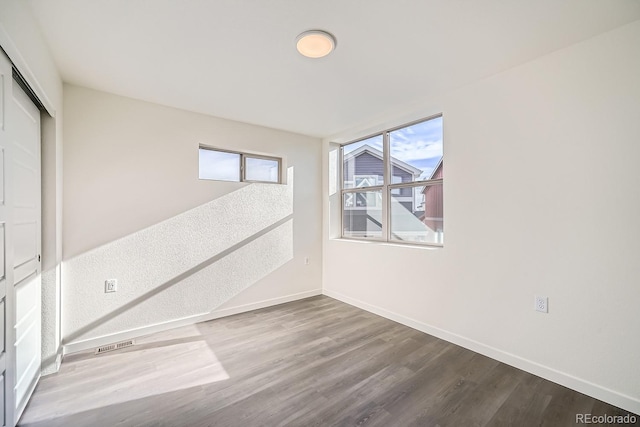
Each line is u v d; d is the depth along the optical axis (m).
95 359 2.32
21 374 1.69
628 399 1.73
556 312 2.02
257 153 3.64
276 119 3.36
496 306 2.33
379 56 2.07
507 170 2.27
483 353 2.41
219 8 1.58
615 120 1.77
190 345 2.57
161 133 2.89
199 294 3.11
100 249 2.57
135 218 2.74
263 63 2.16
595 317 1.86
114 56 2.05
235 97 2.74
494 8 1.59
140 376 2.07
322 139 4.19
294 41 1.89
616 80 1.77
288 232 3.84
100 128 2.58
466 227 2.54
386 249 3.29
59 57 2.04
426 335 2.80
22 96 1.71
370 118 3.33
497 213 2.33
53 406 1.75
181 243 3.00
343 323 3.10
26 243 1.79
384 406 1.77
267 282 3.64
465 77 2.39
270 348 2.51
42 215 2.10
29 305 1.83
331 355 2.39
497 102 2.32
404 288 3.08
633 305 1.72
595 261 1.86
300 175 3.96
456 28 1.76
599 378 1.84
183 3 1.54
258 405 1.77
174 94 2.67
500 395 1.88
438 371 2.16
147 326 2.80
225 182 3.30
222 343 2.61
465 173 2.54
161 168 2.88
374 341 2.66
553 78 2.03
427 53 2.04
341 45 1.94
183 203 3.01
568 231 1.96
